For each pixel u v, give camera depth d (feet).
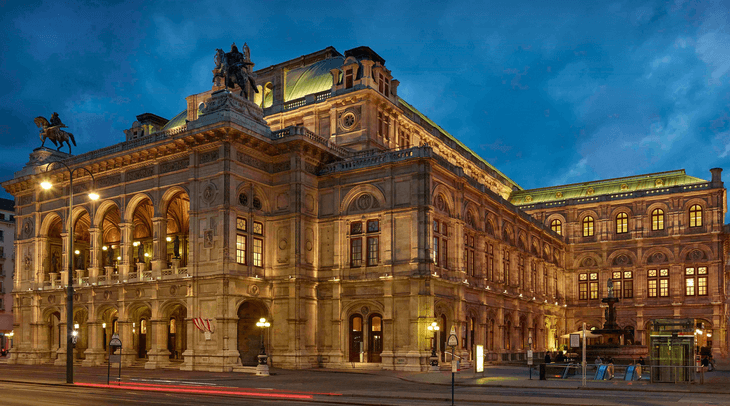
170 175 187.42
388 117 221.25
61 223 228.43
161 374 151.64
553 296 286.05
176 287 177.37
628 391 109.50
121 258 194.90
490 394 103.71
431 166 177.68
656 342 123.65
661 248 290.76
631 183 313.53
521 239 255.50
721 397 99.04
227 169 173.17
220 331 165.58
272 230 187.73
